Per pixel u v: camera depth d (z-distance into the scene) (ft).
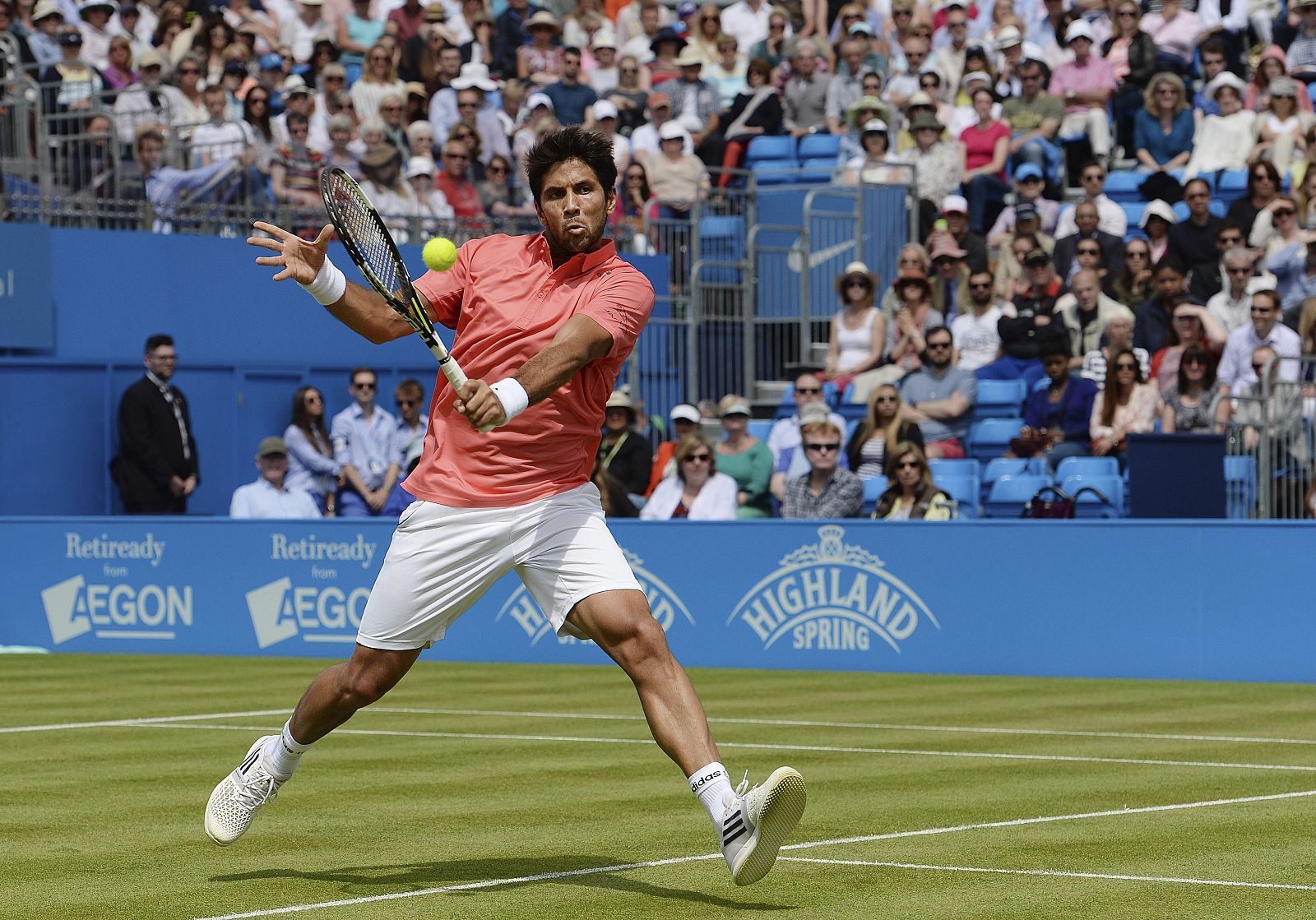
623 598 19.88
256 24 86.02
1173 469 49.88
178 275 68.59
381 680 20.80
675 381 74.23
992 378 64.44
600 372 20.30
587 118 81.20
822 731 37.06
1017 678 48.01
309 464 65.46
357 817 26.27
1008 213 73.51
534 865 22.44
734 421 59.88
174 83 76.33
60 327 65.92
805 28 87.56
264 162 70.74
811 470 55.88
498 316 20.56
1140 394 57.57
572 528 20.15
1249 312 61.57
